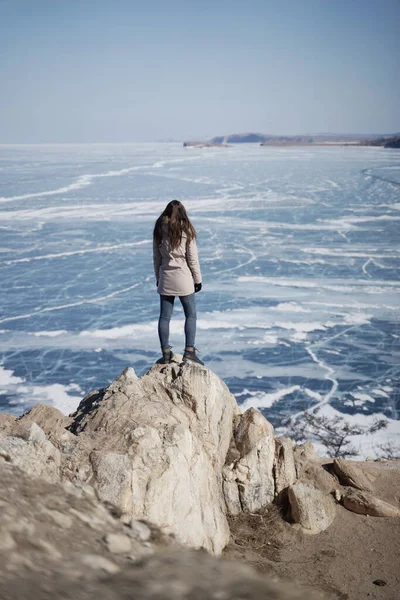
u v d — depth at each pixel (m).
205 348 45.59
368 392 38.38
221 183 185.88
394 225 108.06
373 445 31.11
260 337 48.38
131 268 76.06
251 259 79.12
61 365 43.59
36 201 143.75
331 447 30.72
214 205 133.62
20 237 97.50
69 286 67.62
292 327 51.16
